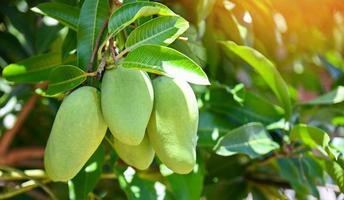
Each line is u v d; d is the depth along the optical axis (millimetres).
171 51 1005
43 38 1679
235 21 1530
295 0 1822
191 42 1487
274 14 1733
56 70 1096
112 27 1062
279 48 1902
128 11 1068
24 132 1962
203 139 1476
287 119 1521
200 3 1421
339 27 1975
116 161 1435
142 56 1012
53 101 1646
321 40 2018
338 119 1708
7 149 1935
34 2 1716
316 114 1690
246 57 1481
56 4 1300
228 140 1393
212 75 1595
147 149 1056
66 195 1565
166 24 1064
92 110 1006
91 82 1087
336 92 1606
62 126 998
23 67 1422
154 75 1089
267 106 1546
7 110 1771
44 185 1539
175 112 1022
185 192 1413
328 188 1611
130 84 1006
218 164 1672
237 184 1708
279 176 1715
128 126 980
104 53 1061
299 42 1982
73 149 990
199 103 1526
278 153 1536
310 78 2078
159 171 1554
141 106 994
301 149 1522
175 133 1017
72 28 1300
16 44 1771
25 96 1797
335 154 1345
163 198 1416
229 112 1531
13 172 1559
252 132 1418
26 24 1738
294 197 1785
